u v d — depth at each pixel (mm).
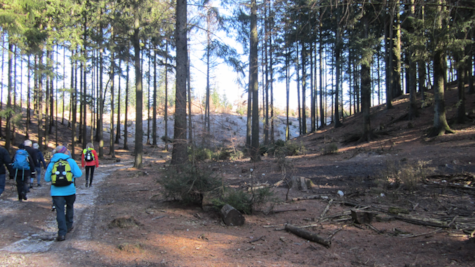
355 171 10977
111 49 16469
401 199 7012
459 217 5473
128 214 6309
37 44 12820
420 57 13688
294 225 5410
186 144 6836
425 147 13445
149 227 5352
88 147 10406
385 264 3670
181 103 7797
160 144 37219
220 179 6953
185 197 6848
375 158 13211
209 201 6488
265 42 18391
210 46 12875
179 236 4871
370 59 18000
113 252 4105
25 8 11664
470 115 16312
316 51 31266
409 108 20062
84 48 18234
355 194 7699
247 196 6551
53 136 31047
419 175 8328
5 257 3814
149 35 15727
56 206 4742
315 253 4129
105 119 59312
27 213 6379
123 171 15492
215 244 4508
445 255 3785
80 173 5113
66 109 57812
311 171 11836
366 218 5426
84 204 7406
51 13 16078
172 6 14055
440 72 14727
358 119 26328
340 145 19625
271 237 4848
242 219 5574
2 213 6301
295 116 68875
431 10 7387
